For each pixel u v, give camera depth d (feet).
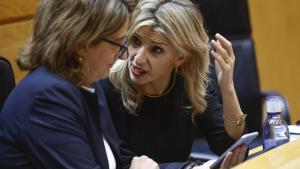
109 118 13.25
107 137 12.74
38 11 10.89
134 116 15.03
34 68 11.02
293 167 8.78
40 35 10.84
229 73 15.37
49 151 10.14
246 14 21.50
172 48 13.82
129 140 15.03
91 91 11.61
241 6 21.40
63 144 10.18
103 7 10.45
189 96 15.19
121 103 14.96
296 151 9.72
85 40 10.46
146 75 14.08
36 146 10.17
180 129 15.43
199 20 14.01
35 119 10.21
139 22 13.42
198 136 21.93
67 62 10.76
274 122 13.85
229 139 15.85
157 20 13.42
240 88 21.91
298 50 34.27
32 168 10.40
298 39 34.24
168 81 15.05
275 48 32.96
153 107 15.10
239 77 21.89
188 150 15.87
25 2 19.44
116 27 10.64
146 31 13.53
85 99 11.36
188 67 14.69
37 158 10.23
